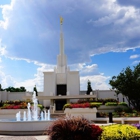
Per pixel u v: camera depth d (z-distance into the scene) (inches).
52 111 1197.7
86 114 882.1
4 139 447.8
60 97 1352.1
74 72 1646.2
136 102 1291.8
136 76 1267.2
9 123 562.9
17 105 1045.8
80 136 255.6
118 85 1285.7
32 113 967.6
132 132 251.4
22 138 459.5
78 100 1382.9
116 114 985.5
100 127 280.8
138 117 869.8
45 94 1620.3
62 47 1777.8
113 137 243.8
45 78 1643.7
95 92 1626.5
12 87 2242.9
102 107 1155.9
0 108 1004.6
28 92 1676.9
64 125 263.7
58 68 1733.5
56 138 260.4
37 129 555.8
